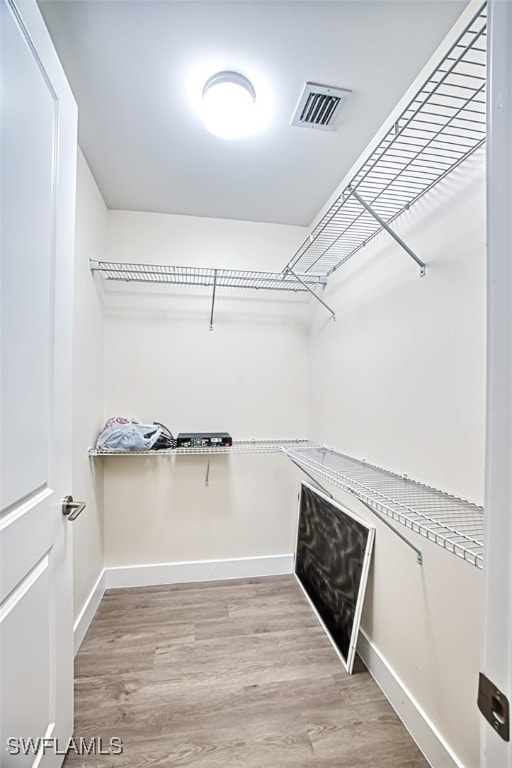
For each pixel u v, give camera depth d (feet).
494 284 1.38
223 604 6.66
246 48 3.90
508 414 1.31
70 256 3.76
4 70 2.44
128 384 7.45
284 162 5.90
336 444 6.63
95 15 3.56
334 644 5.49
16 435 2.67
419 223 4.27
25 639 2.83
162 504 7.48
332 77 4.24
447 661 3.59
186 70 4.19
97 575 6.63
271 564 7.91
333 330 6.86
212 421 7.82
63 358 3.61
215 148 5.59
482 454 3.33
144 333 7.52
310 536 7.13
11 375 2.58
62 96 3.47
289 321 8.18
